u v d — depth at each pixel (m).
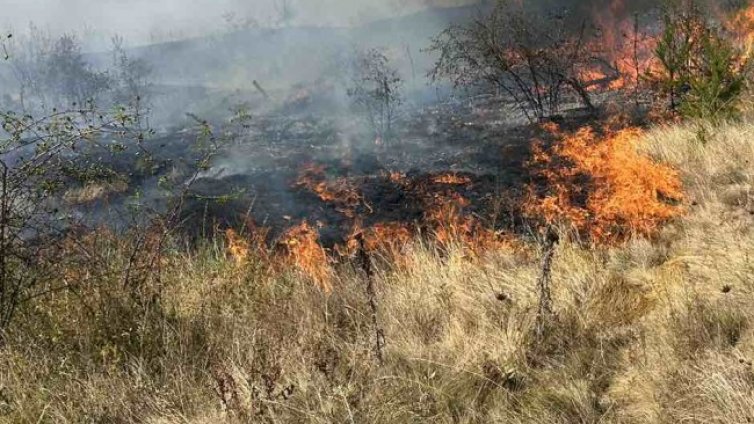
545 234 4.37
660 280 3.90
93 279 3.80
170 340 3.40
